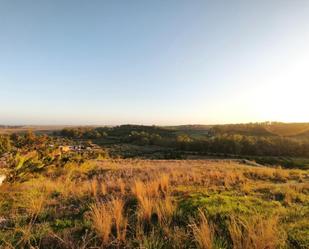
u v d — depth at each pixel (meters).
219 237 4.37
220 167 18.17
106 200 6.85
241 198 6.78
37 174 11.41
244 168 17.33
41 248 4.23
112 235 4.46
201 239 4.02
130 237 4.55
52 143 18.94
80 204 6.56
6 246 4.17
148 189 7.36
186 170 14.19
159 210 5.33
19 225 5.09
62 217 5.66
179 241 4.21
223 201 6.30
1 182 8.43
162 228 4.73
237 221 4.84
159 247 4.05
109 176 11.83
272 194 7.76
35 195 7.50
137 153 76.56
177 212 5.47
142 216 5.25
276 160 60.16
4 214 5.79
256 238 3.90
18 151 11.63
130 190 7.94
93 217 5.16
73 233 4.74
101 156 29.08
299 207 6.16
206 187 8.76
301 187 8.97
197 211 5.39
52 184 9.05
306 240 4.21
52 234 4.57
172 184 9.37
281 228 4.57
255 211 5.44
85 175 12.95
